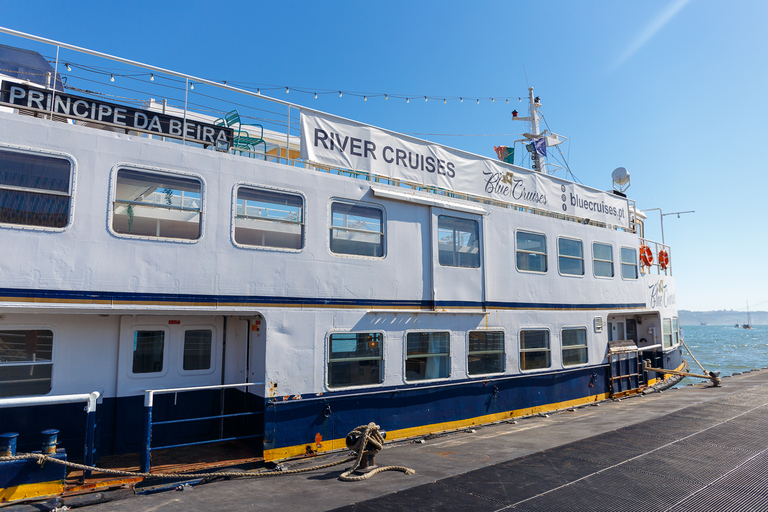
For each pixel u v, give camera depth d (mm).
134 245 6789
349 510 5598
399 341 9289
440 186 10484
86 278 6406
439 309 9875
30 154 6242
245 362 8695
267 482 6793
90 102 6961
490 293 10867
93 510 5629
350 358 8664
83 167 6555
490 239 11023
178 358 8289
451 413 10000
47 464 5738
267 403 7668
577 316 12938
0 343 6816
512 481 6562
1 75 8805
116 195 6801
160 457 7645
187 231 7293
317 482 6746
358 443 7168
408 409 9344
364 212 9195
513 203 11969
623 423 10289
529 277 11758
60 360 7207
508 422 10859
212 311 7297
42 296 6113
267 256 7887
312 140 8727
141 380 7902
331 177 8758
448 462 7594
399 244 9492
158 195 7133
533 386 11680
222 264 7461
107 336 7672
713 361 48062
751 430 9414
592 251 13680
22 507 5453
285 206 8250
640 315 17438
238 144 9336
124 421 7707
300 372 8031
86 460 6156
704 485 6340
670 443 8484
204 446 8297
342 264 8688
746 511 5508
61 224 6355
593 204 14438
